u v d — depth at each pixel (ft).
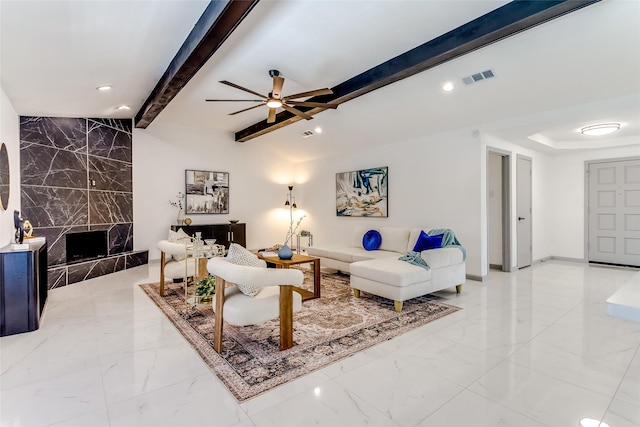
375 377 7.15
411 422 5.68
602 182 20.63
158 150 21.07
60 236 16.28
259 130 21.17
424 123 16.69
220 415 5.86
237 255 8.59
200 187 22.76
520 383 6.90
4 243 11.95
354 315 11.14
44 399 6.32
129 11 7.89
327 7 8.82
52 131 16.14
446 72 12.31
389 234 17.62
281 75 13.07
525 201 19.95
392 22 9.41
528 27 8.54
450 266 13.47
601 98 12.41
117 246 19.08
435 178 17.74
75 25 7.97
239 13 7.93
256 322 8.18
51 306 12.03
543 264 20.81
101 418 5.76
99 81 12.30
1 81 11.10
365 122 18.08
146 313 11.27
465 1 8.48
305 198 26.55
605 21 8.79
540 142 18.52
